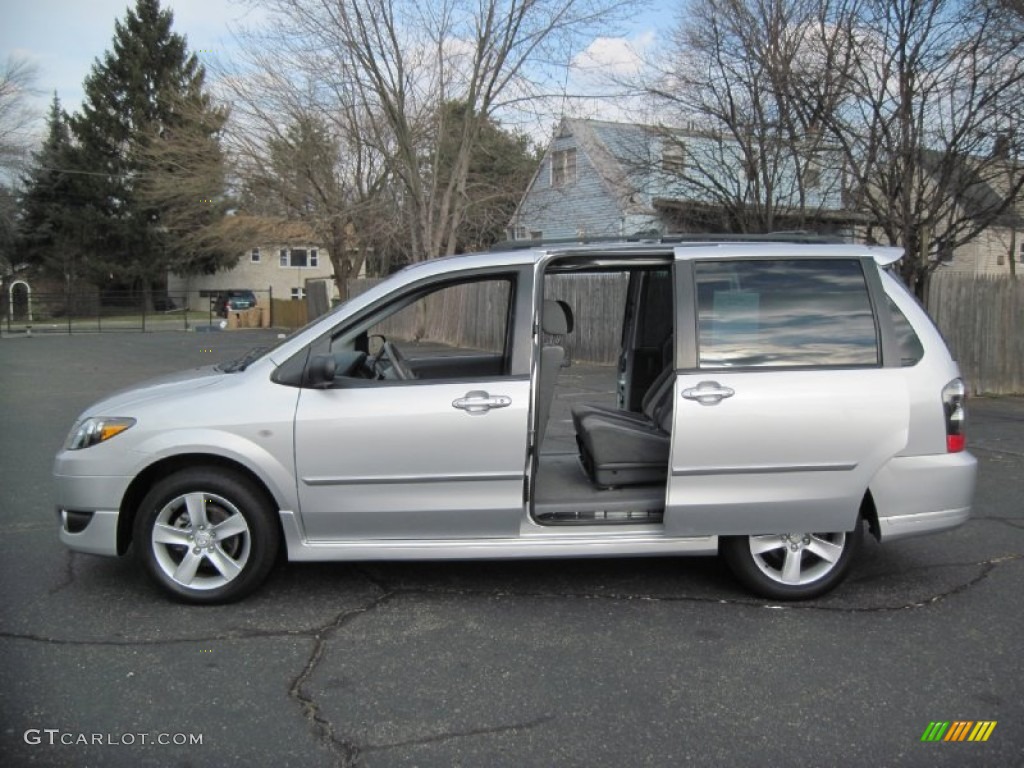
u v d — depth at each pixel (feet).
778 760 9.91
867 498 14.65
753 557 14.64
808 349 14.33
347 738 10.34
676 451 13.89
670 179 57.26
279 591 15.17
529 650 12.84
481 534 14.29
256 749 10.08
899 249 15.03
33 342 86.63
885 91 44.24
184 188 93.71
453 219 73.56
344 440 13.84
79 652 12.61
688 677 11.98
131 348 77.46
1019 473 25.04
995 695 11.46
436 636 13.33
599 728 10.59
